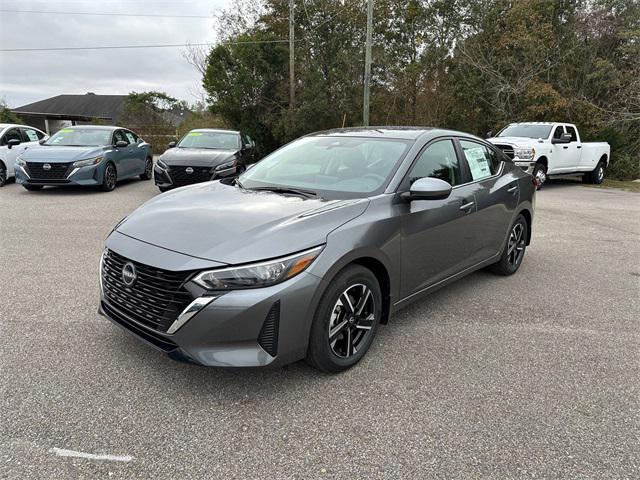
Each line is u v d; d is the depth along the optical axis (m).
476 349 3.52
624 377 3.17
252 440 2.44
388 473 2.23
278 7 26.53
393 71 24.52
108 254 3.09
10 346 3.33
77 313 3.91
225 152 10.11
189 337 2.60
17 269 5.06
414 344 3.57
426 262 3.72
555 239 7.32
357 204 3.20
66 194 10.44
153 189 11.49
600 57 20.89
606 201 11.91
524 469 2.29
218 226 2.90
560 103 19.86
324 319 2.88
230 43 25.58
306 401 2.79
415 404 2.79
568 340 3.71
